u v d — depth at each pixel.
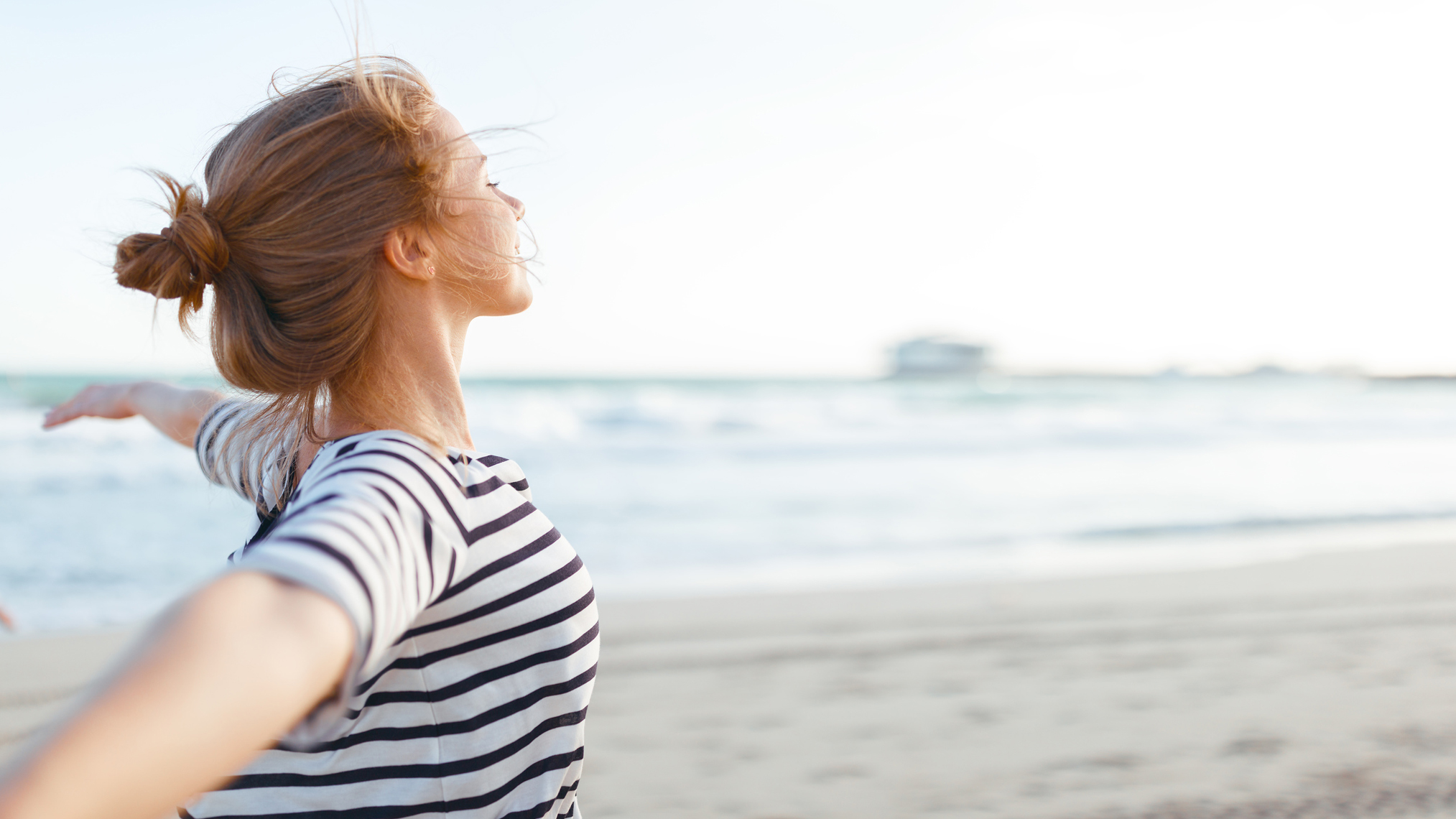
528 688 0.98
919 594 6.64
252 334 0.96
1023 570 8.37
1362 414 28.55
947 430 21.89
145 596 7.30
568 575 1.04
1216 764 3.78
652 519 11.04
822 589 6.77
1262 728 4.16
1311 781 3.60
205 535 9.58
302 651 0.58
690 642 5.43
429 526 0.81
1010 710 4.38
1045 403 33.66
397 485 0.80
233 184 0.96
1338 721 4.23
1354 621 5.93
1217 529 10.45
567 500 12.34
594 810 3.37
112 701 0.51
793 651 5.29
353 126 0.96
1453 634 5.64
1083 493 13.44
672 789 3.55
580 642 1.05
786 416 23.59
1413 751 3.90
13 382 21.95
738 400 27.64
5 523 9.87
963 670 4.97
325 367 0.96
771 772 3.70
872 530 10.43
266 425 1.19
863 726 4.18
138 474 12.71
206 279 0.97
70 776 0.48
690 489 13.40
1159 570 7.50
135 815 0.50
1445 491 13.70
